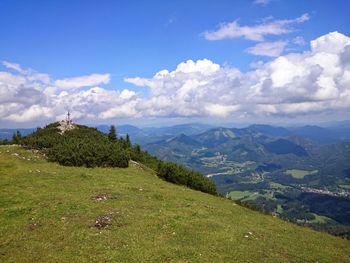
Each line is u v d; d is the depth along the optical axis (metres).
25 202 31.00
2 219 27.28
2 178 38.75
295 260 25.19
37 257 21.44
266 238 29.44
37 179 39.16
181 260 22.23
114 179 43.31
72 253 22.16
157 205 33.69
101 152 51.56
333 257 28.22
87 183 39.53
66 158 49.53
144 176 50.12
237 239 27.27
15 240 23.75
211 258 23.03
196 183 51.56
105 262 21.27
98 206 30.92
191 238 26.06
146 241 24.50
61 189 35.88
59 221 27.08
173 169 51.91
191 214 32.31
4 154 48.88
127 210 30.52
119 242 23.92
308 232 37.75
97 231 25.55
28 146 55.12
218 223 30.70
